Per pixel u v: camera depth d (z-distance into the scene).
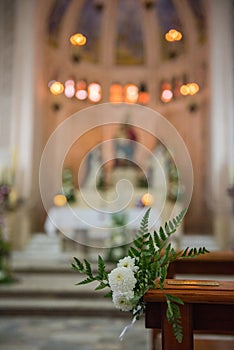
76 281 7.64
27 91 10.16
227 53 9.58
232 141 9.40
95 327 5.78
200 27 11.49
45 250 9.73
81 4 12.12
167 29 12.62
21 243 9.64
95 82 12.98
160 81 12.96
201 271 4.07
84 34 12.64
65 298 6.83
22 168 9.98
